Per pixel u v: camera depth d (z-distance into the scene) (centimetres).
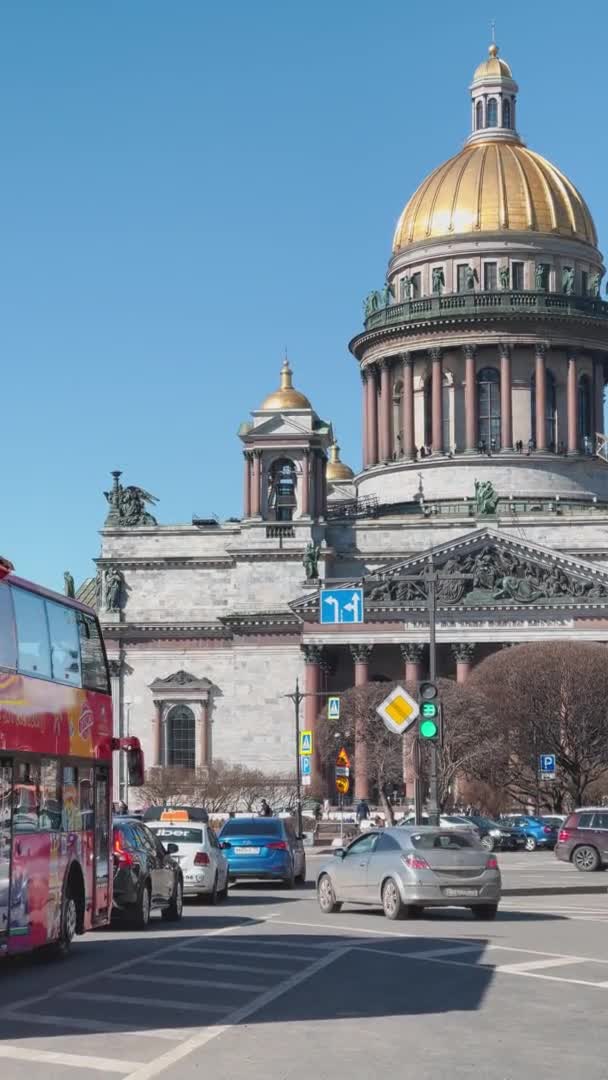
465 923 5066
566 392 19788
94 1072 2439
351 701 15550
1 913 3616
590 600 16900
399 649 17775
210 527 18512
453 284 19838
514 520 18175
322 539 18250
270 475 18400
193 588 18488
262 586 18125
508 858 10788
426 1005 3152
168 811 10506
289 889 7425
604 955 4081
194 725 18188
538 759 14775
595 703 14875
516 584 17062
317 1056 2594
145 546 18612
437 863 5156
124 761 18025
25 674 3853
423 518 18375
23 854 3781
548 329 19600
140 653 18425
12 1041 2709
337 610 9731
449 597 17075
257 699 17800
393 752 15100
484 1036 2805
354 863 5469
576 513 18238
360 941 4381
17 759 3753
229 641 18275
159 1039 2733
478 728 14638
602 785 15275
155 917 5503
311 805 16238
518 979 3562
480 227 19838
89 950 4306
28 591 3903
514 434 19575
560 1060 2588
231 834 7419
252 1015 3003
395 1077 2434
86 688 4481
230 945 4294
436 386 19675
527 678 14950
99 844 4562
